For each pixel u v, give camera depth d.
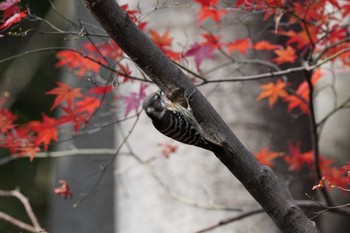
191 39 11.39
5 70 22.11
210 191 11.28
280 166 11.38
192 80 9.42
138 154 11.83
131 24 6.69
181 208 11.36
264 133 11.39
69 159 17.03
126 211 12.16
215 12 9.27
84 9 15.16
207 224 11.18
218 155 6.81
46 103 22.52
